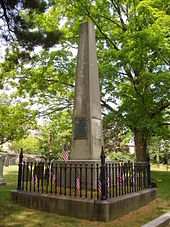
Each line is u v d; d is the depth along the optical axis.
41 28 13.41
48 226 4.06
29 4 7.71
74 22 14.65
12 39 8.64
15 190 5.95
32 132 39.06
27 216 4.66
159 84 11.37
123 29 14.84
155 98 12.57
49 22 14.21
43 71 13.93
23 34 7.91
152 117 13.24
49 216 4.66
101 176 4.68
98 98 7.54
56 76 14.64
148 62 11.85
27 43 8.17
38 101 15.95
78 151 6.84
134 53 10.82
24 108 15.38
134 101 12.30
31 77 14.11
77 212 4.62
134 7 12.48
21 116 15.27
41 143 22.41
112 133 12.76
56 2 14.24
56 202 4.94
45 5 8.07
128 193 5.63
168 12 11.95
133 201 5.43
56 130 20.77
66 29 15.02
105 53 12.47
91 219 4.43
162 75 10.58
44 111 15.64
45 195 5.20
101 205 4.41
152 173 18.50
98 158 6.83
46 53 14.23
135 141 13.49
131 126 11.55
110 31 15.02
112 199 4.72
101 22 14.52
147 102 12.12
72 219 4.45
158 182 12.70
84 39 7.78
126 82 14.45
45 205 5.09
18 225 4.08
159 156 33.00
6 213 4.84
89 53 7.56
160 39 10.42
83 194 5.28
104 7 14.30
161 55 10.91
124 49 10.84
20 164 6.19
